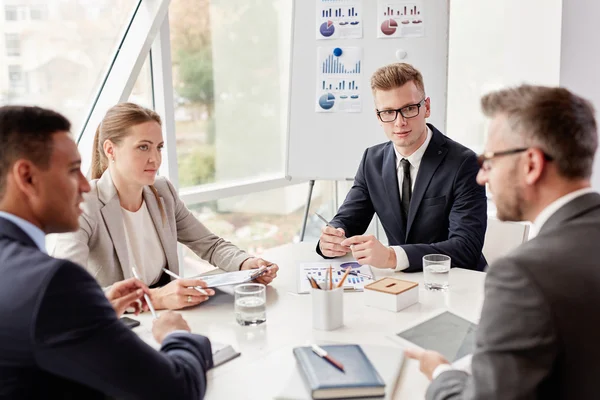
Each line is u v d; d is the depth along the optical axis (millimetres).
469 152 2207
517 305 883
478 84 3545
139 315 1560
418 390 1135
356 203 2400
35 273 914
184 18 3057
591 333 864
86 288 946
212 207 3387
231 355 1290
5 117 980
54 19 2514
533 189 1002
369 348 1296
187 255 3303
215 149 3332
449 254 1971
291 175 3219
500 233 2303
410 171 2287
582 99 1007
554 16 3246
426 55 2984
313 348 1251
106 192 1859
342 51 3053
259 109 3559
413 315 1520
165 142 2975
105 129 1862
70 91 2668
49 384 946
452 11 3549
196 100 3188
